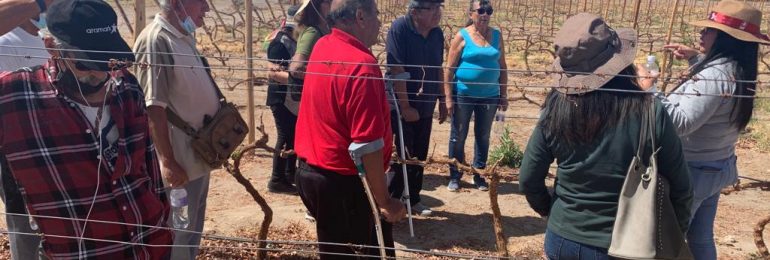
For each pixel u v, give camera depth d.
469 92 5.80
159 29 3.35
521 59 16.66
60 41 2.60
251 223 5.30
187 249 3.81
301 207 5.72
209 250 4.62
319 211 3.32
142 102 2.88
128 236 2.76
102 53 2.66
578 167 2.65
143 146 2.84
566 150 2.67
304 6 4.78
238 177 3.85
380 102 3.00
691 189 2.67
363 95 2.94
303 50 4.79
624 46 2.57
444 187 6.37
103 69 2.63
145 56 3.32
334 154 3.15
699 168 3.38
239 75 10.84
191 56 3.38
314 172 3.26
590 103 2.55
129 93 2.78
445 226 5.43
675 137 2.55
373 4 3.13
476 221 5.56
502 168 6.91
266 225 4.12
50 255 2.70
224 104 3.72
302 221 5.39
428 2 5.04
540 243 5.11
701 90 3.10
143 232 2.85
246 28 6.33
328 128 3.13
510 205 5.93
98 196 2.65
